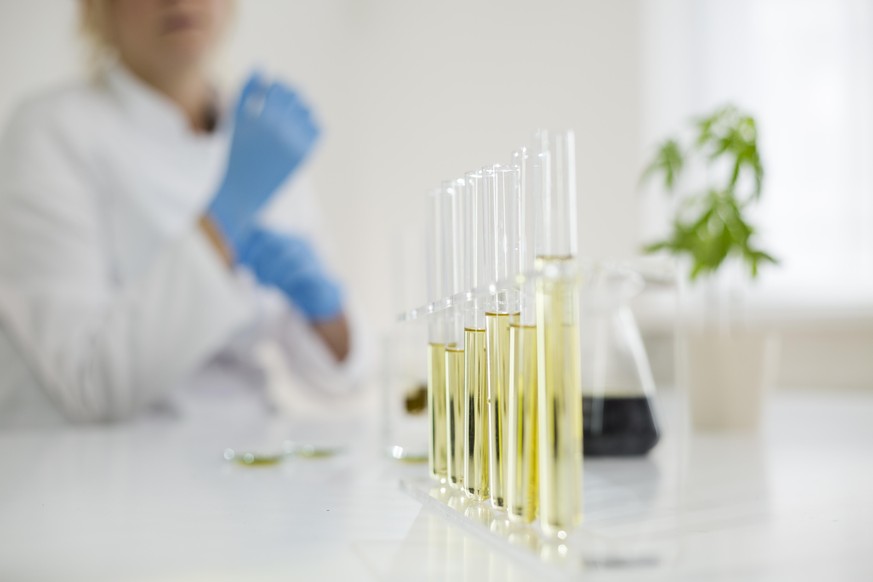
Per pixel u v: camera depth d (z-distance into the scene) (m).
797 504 0.57
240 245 1.61
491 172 0.47
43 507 0.60
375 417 1.35
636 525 0.49
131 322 1.44
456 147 2.28
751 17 1.99
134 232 1.64
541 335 0.40
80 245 1.54
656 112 2.07
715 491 0.62
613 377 0.80
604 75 2.10
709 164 1.04
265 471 0.76
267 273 1.64
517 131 2.20
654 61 2.07
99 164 1.61
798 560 0.41
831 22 1.94
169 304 1.45
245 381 1.72
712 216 1.00
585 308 0.81
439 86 2.30
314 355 1.71
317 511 0.56
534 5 2.19
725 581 0.37
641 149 2.06
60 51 2.04
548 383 0.40
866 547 0.43
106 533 0.51
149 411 1.61
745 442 0.91
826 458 0.80
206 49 1.72
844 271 1.91
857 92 1.91
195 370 1.65
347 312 1.72
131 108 1.67
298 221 1.88
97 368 1.43
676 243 1.00
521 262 0.45
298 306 1.67
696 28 2.03
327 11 2.39
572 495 0.40
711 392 0.99
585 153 2.11
